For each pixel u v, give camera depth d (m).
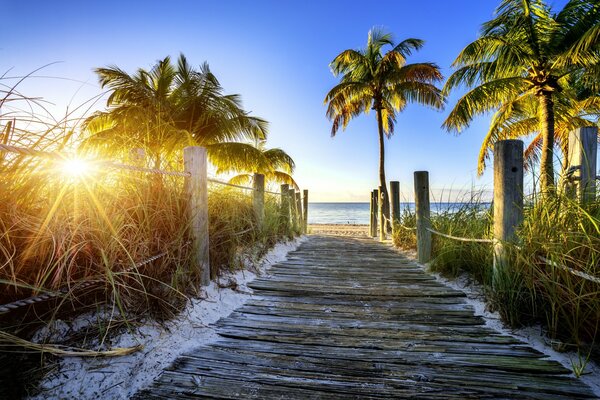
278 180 15.93
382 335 2.03
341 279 3.50
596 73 6.98
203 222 2.70
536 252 2.02
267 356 1.74
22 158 1.46
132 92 9.05
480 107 8.37
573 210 1.97
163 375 1.53
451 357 1.73
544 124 7.74
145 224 2.24
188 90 10.14
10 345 1.29
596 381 1.48
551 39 7.36
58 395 1.32
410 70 10.88
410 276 3.63
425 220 4.34
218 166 10.89
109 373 1.49
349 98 11.96
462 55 8.08
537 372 1.56
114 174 2.16
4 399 1.24
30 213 1.58
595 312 1.62
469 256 3.26
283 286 3.18
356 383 1.49
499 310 2.23
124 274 1.85
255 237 4.58
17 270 1.44
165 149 3.00
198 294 2.50
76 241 1.71
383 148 11.95
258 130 12.03
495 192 2.44
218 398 1.37
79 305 1.77
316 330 2.10
